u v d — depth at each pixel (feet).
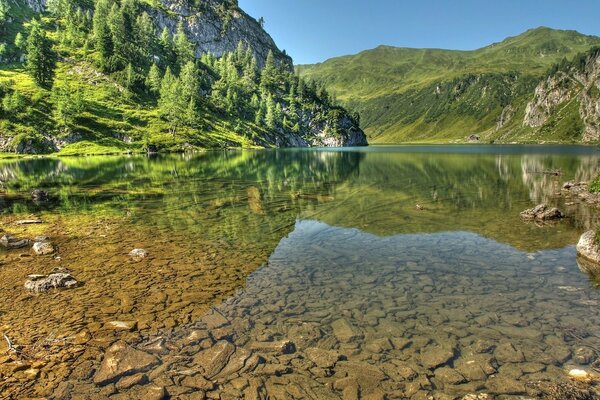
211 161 304.09
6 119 406.41
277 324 38.86
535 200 111.65
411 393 28.50
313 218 89.10
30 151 390.42
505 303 43.45
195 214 93.76
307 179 169.07
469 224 82.43
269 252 63.52
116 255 61.21
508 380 29.73
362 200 113.19
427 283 49.70
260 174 192.85
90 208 101.65
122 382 29.86
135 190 134.41
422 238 71.77
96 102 533.55
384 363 32.22
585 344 34.58
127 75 603.67
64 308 42.39
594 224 80.48
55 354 33.50
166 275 52.65
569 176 175.32
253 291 47.21
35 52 511.81
